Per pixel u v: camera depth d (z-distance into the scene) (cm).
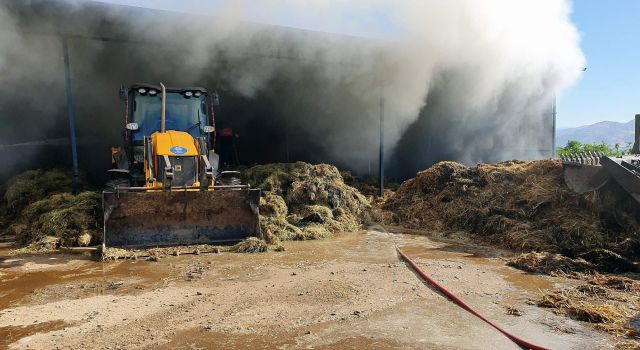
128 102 838
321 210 899
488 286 507
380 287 498
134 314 413
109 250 635
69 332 372
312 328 382
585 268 575
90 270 569
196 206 704
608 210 700
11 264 599
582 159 803
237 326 384
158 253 642
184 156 721
